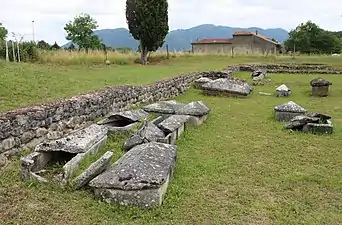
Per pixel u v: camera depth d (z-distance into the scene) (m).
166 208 5.16
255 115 12.55
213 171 6.82
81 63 22.58
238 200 5.59
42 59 21.19
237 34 69.06
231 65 29.61
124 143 7.66
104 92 10.44
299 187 6.21
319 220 5.06
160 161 5.84
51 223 4.61
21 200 5.12
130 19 28.33
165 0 28.81
